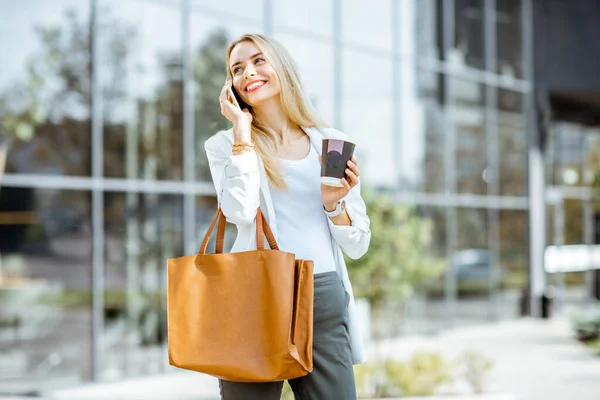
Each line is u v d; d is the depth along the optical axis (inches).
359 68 546.6
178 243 432.1
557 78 711.7
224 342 109.0
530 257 700.7
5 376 365.7
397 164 569.0
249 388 113.4
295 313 109.9
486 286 650.2
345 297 119.2
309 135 123.0
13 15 370.3
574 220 838.5
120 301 407.5
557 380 416.2
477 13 653.9
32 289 374.9
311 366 108.9
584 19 713.6
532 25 711.7
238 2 463.5
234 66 123.5
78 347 390.3
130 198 411.5
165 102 425.7
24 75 373.1
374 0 558.9
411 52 586.9
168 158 427.5
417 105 589.9
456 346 538.0
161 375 421.7
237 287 109.9
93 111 396.2
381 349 503.2
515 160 693.3
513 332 616.1
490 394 350.6
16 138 371.2
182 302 111.3
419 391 339.3
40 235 378.3
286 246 116.8
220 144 122.0
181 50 432.5
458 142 626.8
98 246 397.7
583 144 863.1
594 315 610.2
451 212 616.7
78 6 390.0
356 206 123.5
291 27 501.7
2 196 366.9
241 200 112.4
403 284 390.3
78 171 391.2
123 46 408.2
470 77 642.2
